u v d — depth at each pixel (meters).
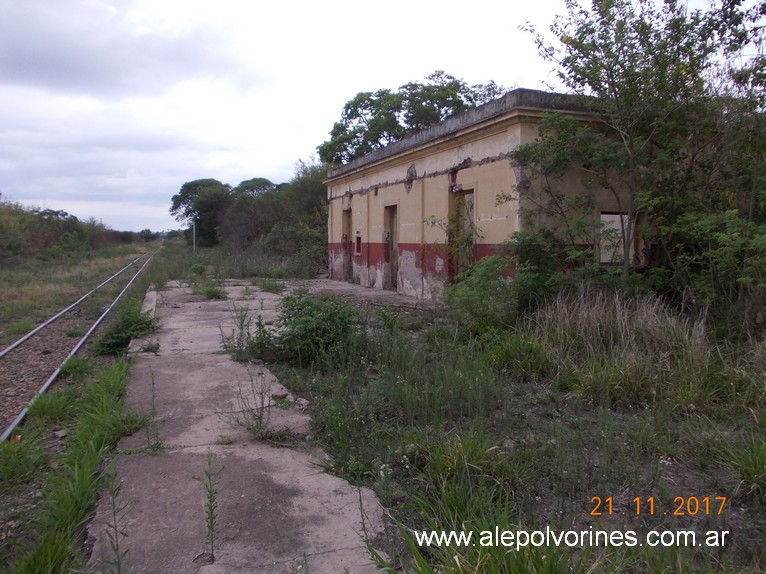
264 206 34.44
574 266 9.66
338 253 20.59
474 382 5.59
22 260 29.23
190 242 58.97
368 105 29.31
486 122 10.66
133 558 3.21
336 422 4.92
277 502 3.85
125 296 16.25
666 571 2.81
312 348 7.42
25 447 4.74
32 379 7.57
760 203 8.36
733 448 4.35
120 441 4.88
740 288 7.30
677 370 5.89
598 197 10.15
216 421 5.37
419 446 4.32
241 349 8.00
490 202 10.92
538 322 7.43
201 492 3.97
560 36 8.41
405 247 14.74
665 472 4.20
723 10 7.94
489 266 8.63
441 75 27.66
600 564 2.85
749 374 5.66
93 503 3.82
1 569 3.10
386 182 15.92
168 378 6.82
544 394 5.95
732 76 8.45
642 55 8.27
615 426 4.78
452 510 3.56
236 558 3.21
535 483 3.94
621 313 6.99
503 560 2.73
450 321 8.85
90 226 52.00
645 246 9.95
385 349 7.23
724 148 8.84
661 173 9.10
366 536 3.35
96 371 7.79
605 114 9.04
